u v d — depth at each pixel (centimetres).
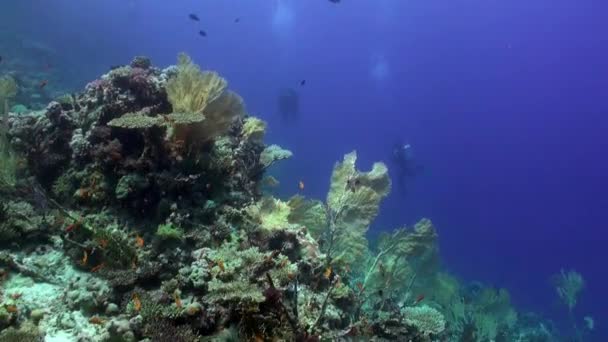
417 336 512
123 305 375
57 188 513
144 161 481
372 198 596
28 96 1249
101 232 423
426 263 812
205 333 355
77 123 555
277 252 467
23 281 395
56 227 462
